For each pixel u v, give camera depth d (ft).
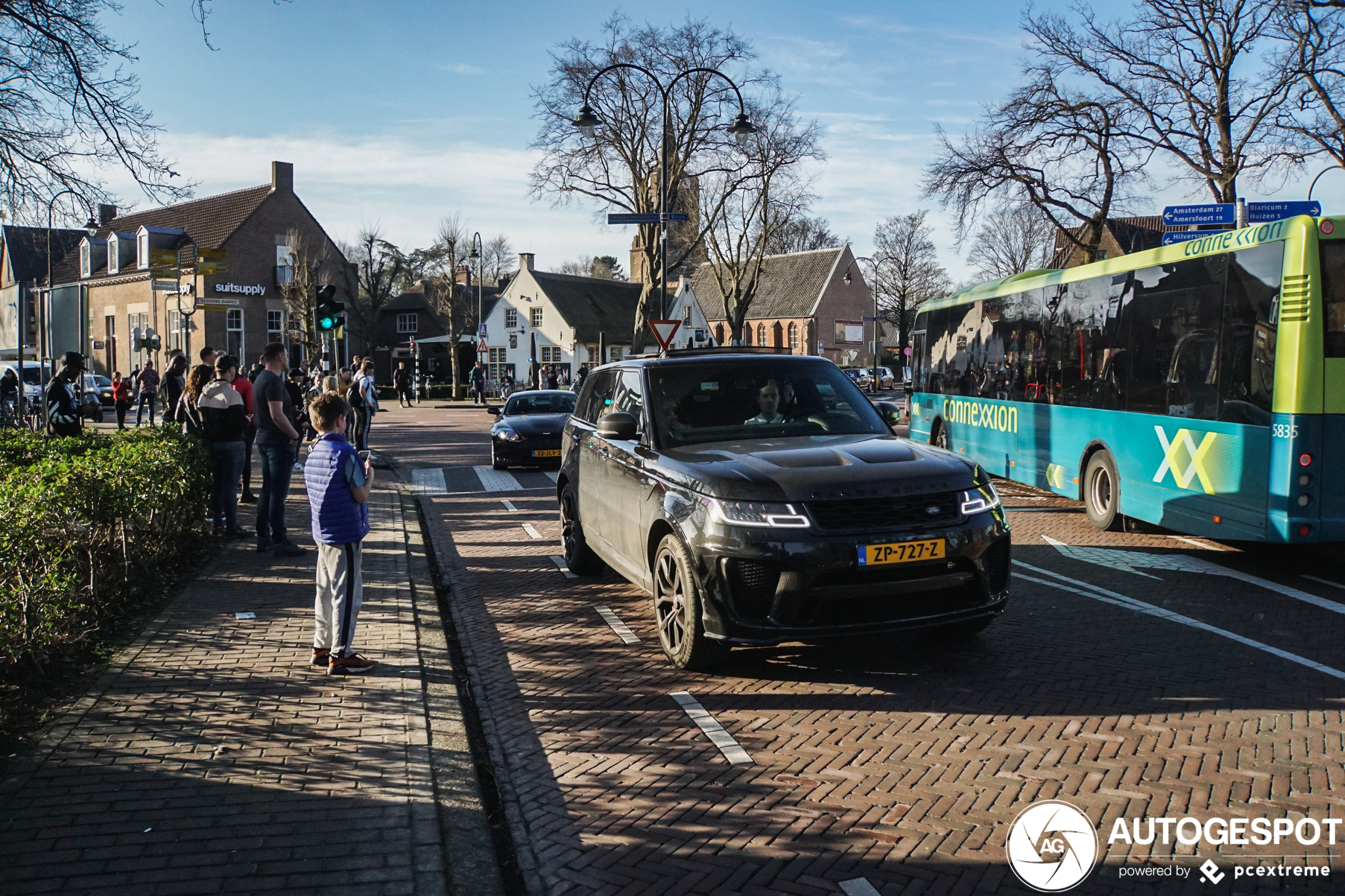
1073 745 14.33
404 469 58.18
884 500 16.52
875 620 16.43
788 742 14.74
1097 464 34.32
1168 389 29.58
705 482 17.31
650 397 21.03
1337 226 23.82
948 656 18.93
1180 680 17.31
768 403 20.86
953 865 10.95
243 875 10.35
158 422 96.17
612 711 16.38
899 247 195.42
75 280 172.35
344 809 11.98
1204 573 26.96
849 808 12.44
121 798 12.19
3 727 14.57
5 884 10.09
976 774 13.37
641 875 10.94
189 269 71.67
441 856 10.87
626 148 108.88
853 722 15.47
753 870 10.97
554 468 57.41
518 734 15.51
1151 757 13.87
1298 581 25.91
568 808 12.75
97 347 166.61
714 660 17.90
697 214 116.67
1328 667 18.03
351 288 163.53
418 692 16.48
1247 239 25.84
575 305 210.18
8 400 87.61
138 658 18.06
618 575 27.53
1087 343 35.37
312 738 14.28
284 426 28.02
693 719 15.83
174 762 13.34
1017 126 79.82
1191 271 28.40
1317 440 23.98
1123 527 34.19
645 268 114.11
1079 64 76.02
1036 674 17.74
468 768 13.51
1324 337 23.84
